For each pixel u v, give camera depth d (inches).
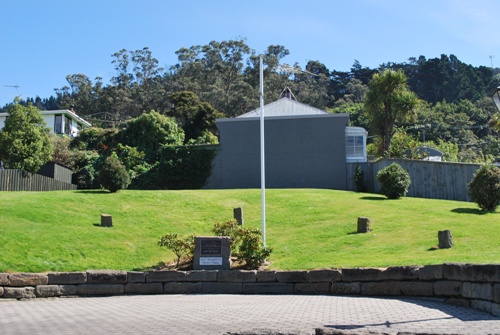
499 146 2684.5
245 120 1595.7
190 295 584.7
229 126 1598.2
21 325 394.9
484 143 2753.4
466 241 668.1
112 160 1093.8
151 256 740.7
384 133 1835.6
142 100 3683.6
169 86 3718.0
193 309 463.5
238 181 1571.1
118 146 1738.4
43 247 701.9
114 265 685.9
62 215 864.9
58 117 2294.5
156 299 555.2
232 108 3284.9
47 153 1464.1
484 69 4301.2
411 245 681.0
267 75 3784.5
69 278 598.2
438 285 476.1
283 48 4055.1
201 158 1593.3
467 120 2974.9
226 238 649.6
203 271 612.1
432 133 2861.7
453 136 2869.1
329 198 1106.1
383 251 663.8
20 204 884.6
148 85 3870.6
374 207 993.5
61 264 662.5
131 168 1633.9
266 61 3843.5
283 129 1574.8
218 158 1589.6
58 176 1509.6
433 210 928.3
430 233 741.3
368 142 2721.5
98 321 408.8
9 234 725.3
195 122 2503.7
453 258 545.6
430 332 326.3
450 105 3326.8
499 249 602.9
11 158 1403.8
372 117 1836.9
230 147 1592.0
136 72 3949.3
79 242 745.0
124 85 3855.8
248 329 348.8
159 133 1771.7
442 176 1202.0
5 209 840.9
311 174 1547.7
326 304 471.5
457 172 1177.4
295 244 772.0
